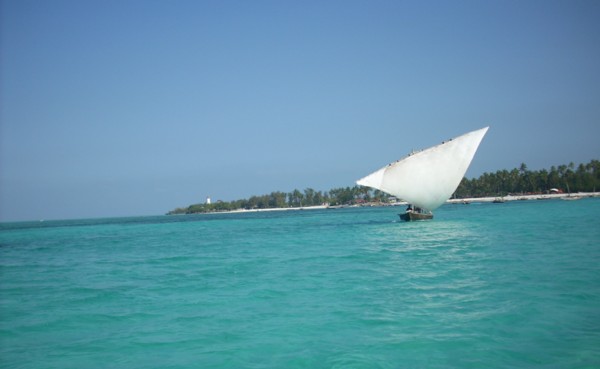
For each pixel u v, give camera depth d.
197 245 42.88
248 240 46.06
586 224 44.44
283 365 10.84
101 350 12.42
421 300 15.75
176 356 11.73
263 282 20.58
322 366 10.66
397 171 49.72
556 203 114.88
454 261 23.78
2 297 19.78
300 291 18.25
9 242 61.62
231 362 11.17
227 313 15.42
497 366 10.23
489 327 12.61
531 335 11.90
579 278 18.06
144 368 11.09
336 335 12.61
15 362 11.77
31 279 24.94
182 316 15.34
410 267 22.69
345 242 37.94
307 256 29.14
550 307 14.13
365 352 11.31
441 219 59.81
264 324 13.92
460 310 14.27
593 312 13.56
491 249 27.66
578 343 11.26
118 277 24.41
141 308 16.81
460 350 11.16
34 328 14.72
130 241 53.94
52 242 58.62
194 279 22.41
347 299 16.45
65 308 17.36
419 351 11.21
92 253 39.59
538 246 27.95
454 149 47.50
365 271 22.16
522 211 78.88
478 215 69.31
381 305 15.36
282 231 59.53
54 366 11.45
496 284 17.56
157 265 28.53
